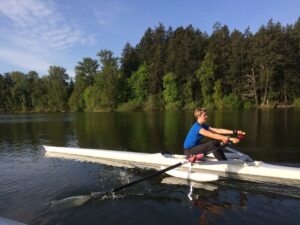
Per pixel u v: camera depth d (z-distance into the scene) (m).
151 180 7.98
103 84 67.00
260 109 46.97
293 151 11.81
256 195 6.79
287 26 64.12
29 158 11.80
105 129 22.11
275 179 7.78
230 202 6.42
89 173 9.03
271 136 15.56
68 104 79.31
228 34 67.44
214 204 6.33
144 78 64.25
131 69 75.75
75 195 7.07
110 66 66.69
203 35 70.56
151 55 71.12
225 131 8.23
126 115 41.59
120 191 7.17
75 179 8.41
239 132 8.06
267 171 7.95
